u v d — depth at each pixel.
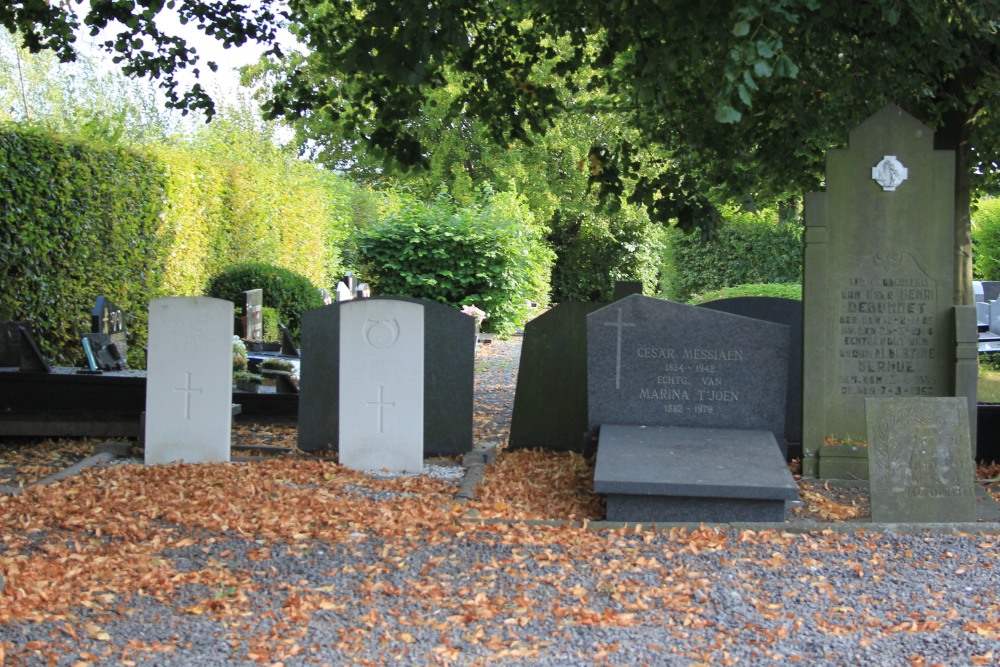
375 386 8.71
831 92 10.47
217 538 6.63
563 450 10.11
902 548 6.50
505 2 10.58
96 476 8.27
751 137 11.84
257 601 5.50
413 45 8.48
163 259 15.41
